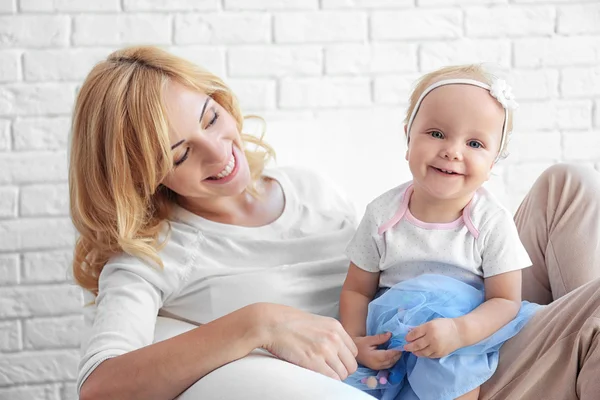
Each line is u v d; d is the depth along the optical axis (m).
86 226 1.39
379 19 2.27
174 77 1.37
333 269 1.48
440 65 2.29
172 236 1.42
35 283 2.21
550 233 1.46
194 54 2.22
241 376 1.06
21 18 2.17
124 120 1.32
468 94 1.27
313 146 1.81
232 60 2.24
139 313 1.27
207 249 1.42
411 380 1.24
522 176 2.35
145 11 2.20
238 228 1.46
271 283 1.40
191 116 1.34
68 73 2.20
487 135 1.27
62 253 2.22
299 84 2.26
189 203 1.48
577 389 1.14
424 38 2.29
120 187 1.34
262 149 1.77
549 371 1.18
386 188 1.79
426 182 1.28
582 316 1.15
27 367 2.23
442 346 1.18
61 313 2.23
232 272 1.40
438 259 1.31
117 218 1.34
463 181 1.27
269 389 1.01
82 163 1.36
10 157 2.19
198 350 1.12
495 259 1.29
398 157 1.82
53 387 2.25
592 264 1.41
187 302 1.39
